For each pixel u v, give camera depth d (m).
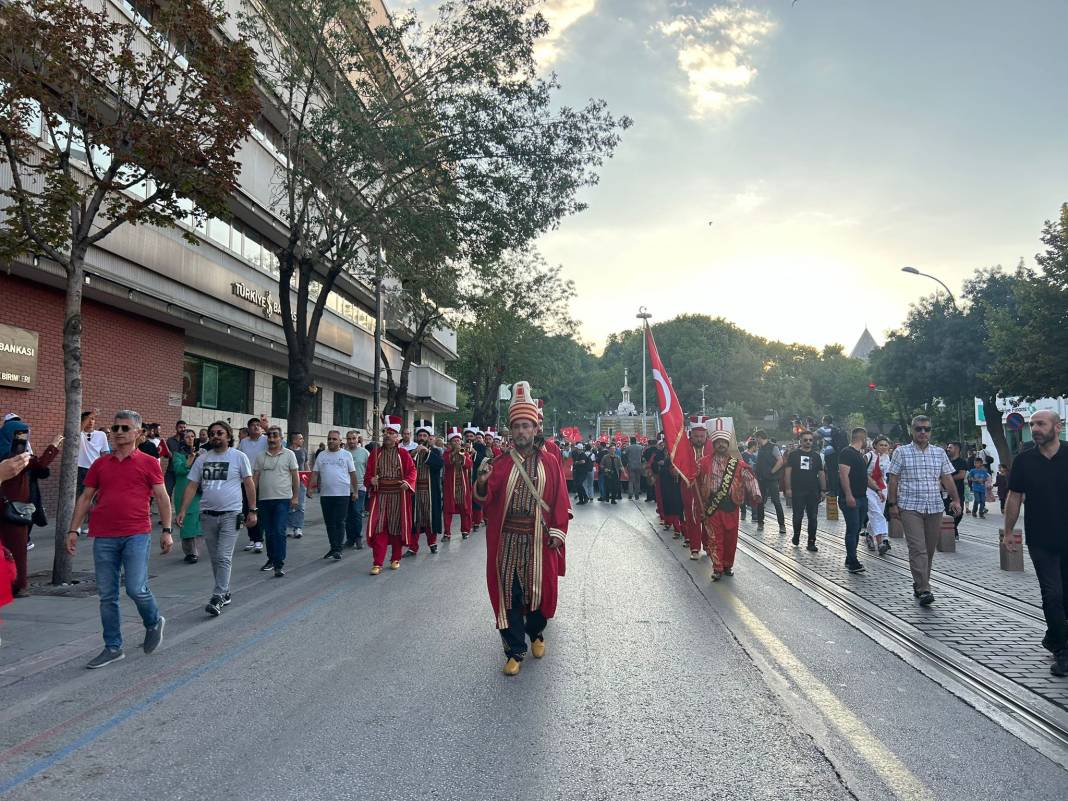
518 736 4.41
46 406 15.11
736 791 3.73
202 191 9.88
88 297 16.17
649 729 4.53
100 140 9.39
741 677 5.55
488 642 6.52
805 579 9.78
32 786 3.82
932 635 6.81
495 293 32.91
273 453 10.13
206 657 6.14
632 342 119.19
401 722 4.64
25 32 8.79
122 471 6.25
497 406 46.47
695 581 9.62
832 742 4.35
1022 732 4.52
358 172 15.84
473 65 15.88
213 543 7.83
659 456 16.27
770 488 15.71
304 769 3.98
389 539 10.65
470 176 16.28
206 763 4.07
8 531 8.57
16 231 9.45
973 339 35.50
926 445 8.34
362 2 15.97
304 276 16.67
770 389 102.94
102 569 6.11
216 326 20.09
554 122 16.34
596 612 7.76
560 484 5.94
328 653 6.20
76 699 5.16
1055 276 24.31
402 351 40.59
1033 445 6.09
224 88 9.83
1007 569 10.77
